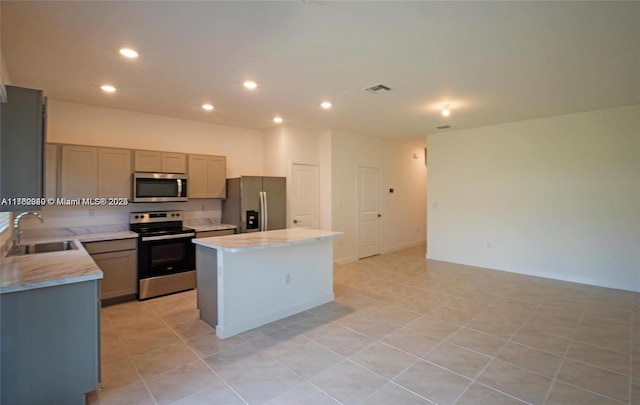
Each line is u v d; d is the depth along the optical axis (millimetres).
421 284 4781
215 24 2244
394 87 3553
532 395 2164
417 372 2451
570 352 2742
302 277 3752
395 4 1998
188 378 2381
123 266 3990
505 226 5547
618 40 2471
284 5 2006
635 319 3441
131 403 2102
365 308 3812
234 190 5160
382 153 7121
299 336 3078
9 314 1865
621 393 2182
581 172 4781
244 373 2445
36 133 2354
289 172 5672
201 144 5328
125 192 4262
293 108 4441
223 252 3043
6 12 2062
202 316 3443
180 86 3535
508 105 4305
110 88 3598
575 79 3320
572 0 1954
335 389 2242
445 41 2500
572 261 4891
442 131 6195
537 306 3844
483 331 3162
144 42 2508
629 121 4395
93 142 4344
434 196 6484
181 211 4996
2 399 1862
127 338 3033
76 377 2043
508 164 5480
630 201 4418
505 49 2633
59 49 2621
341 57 2791
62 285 1991
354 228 6473
